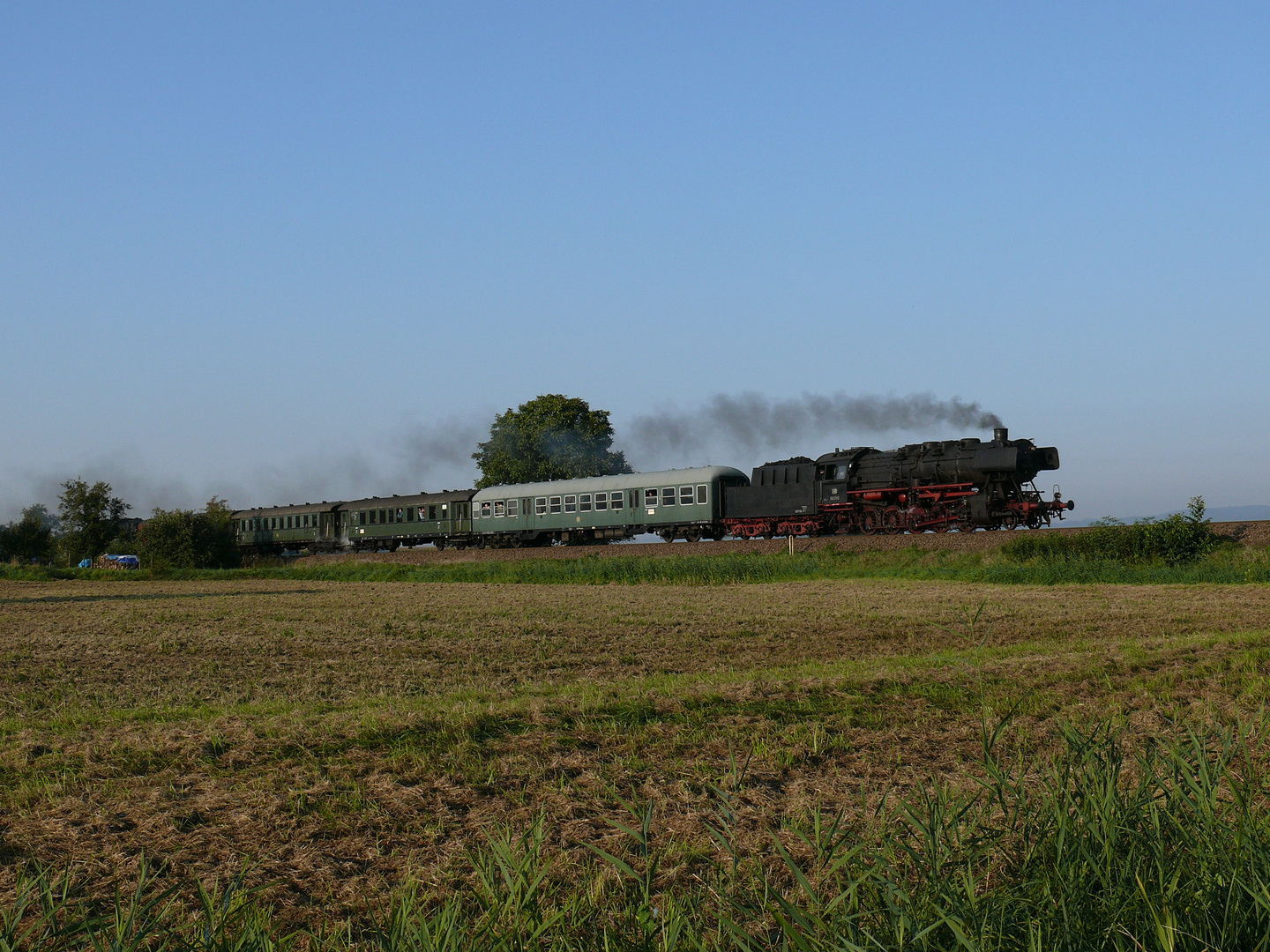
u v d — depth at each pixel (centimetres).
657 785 895
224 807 846
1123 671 1491
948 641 1995
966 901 492
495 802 848
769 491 4956
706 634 2158
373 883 659
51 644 2105
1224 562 3516
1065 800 582
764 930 541
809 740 1052
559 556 5150
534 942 481
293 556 7244
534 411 8100
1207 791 582
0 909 601
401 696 1426
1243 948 452
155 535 6181
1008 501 4234
